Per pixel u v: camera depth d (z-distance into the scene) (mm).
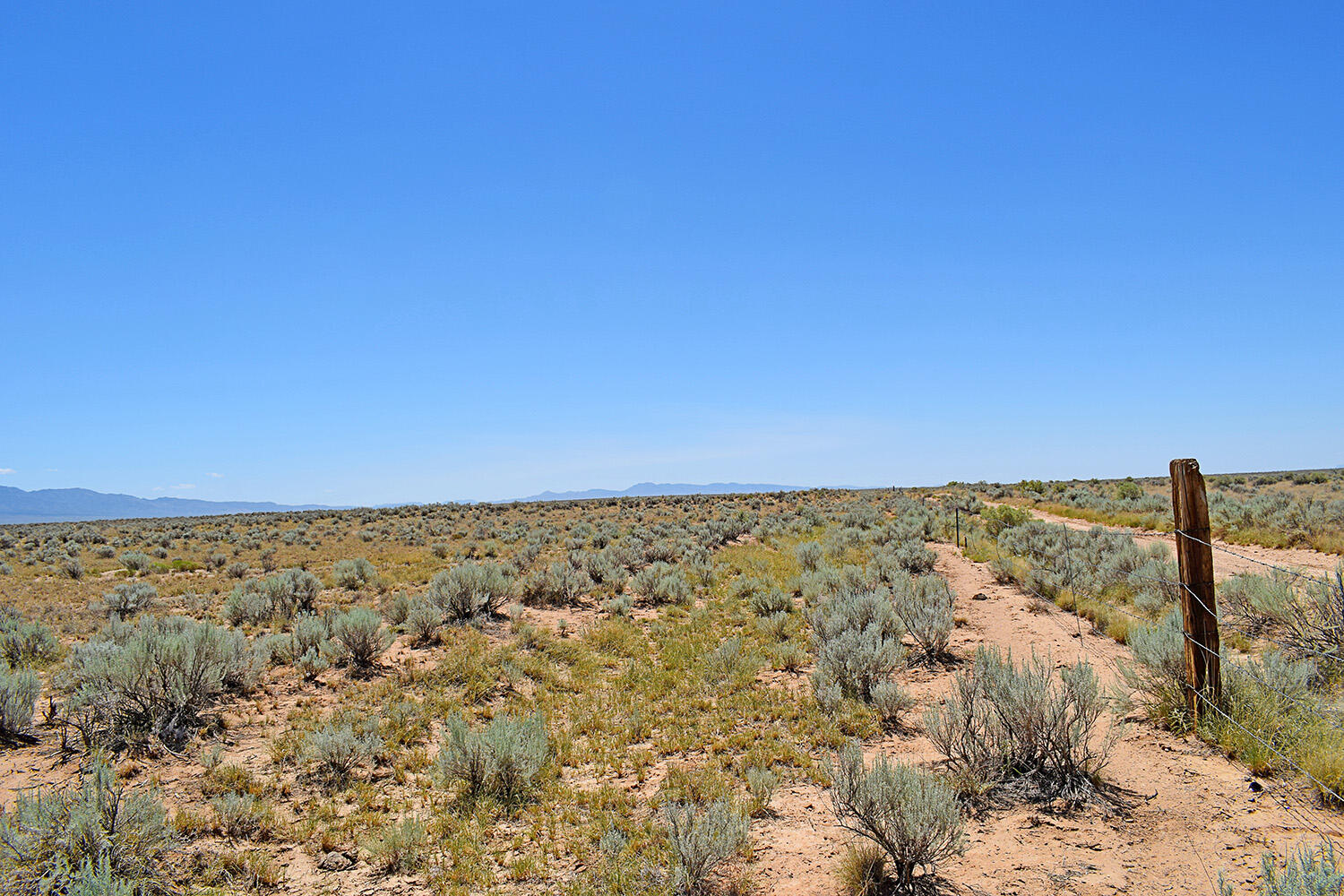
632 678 12820
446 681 12812
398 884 6359
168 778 8586
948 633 13148
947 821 5336
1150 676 8547
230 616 18500
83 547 46094
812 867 5996
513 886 6211
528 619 18406
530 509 72125
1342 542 17922
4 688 9750
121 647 12758
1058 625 14148
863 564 25734
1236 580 12234
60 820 6145
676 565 27422
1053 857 5473
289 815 7742
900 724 9859
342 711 11023
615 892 5906
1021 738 6980
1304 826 5348
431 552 38062
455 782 8422
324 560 35625
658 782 8383
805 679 12477
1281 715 6961
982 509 46844
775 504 67062
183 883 6336
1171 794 6215
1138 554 17672
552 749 9531
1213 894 4676
